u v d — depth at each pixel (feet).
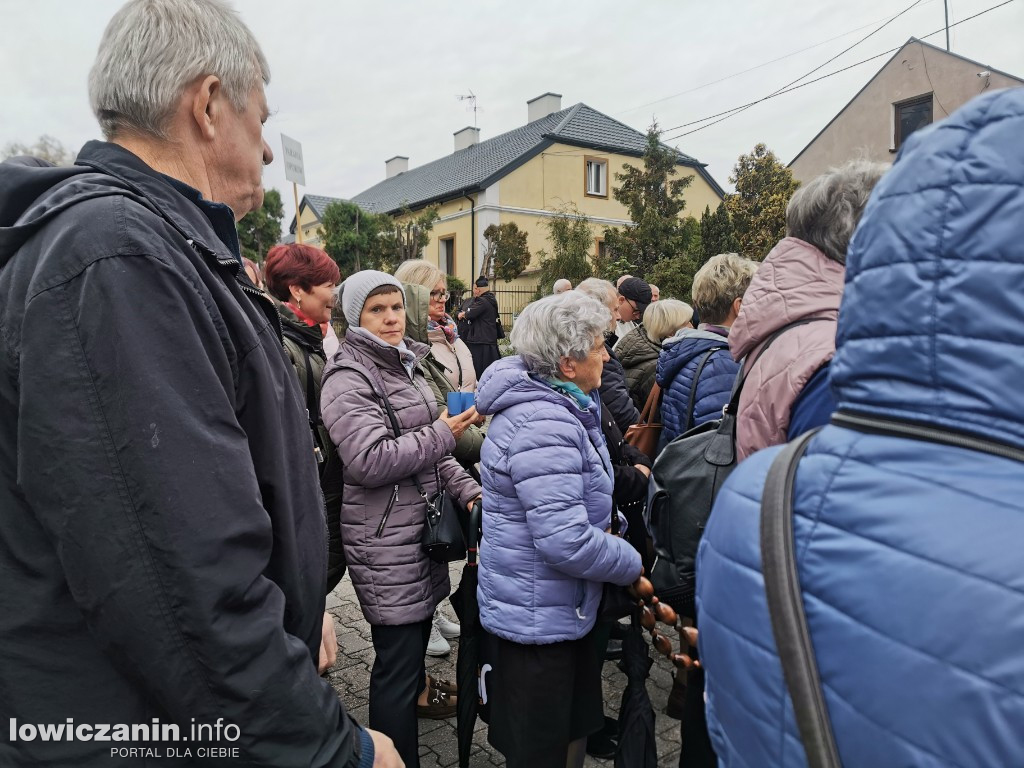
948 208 1.76
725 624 2.18
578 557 5.39
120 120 3.37
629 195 57.47
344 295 7.07
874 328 1.92
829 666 1.81
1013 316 1.63
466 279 76.89
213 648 2.56
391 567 6.44
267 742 2.69
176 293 2.76
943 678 1.56
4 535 2.71
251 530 2.76
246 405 3.21
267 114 3.91
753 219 52.90
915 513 1.72
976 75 51.67
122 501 2.52
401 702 6.42
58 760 2.69
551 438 5.50
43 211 2.78
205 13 3.43
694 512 5.64
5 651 2.69
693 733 5.84
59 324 2.54
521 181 75.15
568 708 5.81
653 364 11.48
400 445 6.32
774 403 4.65
